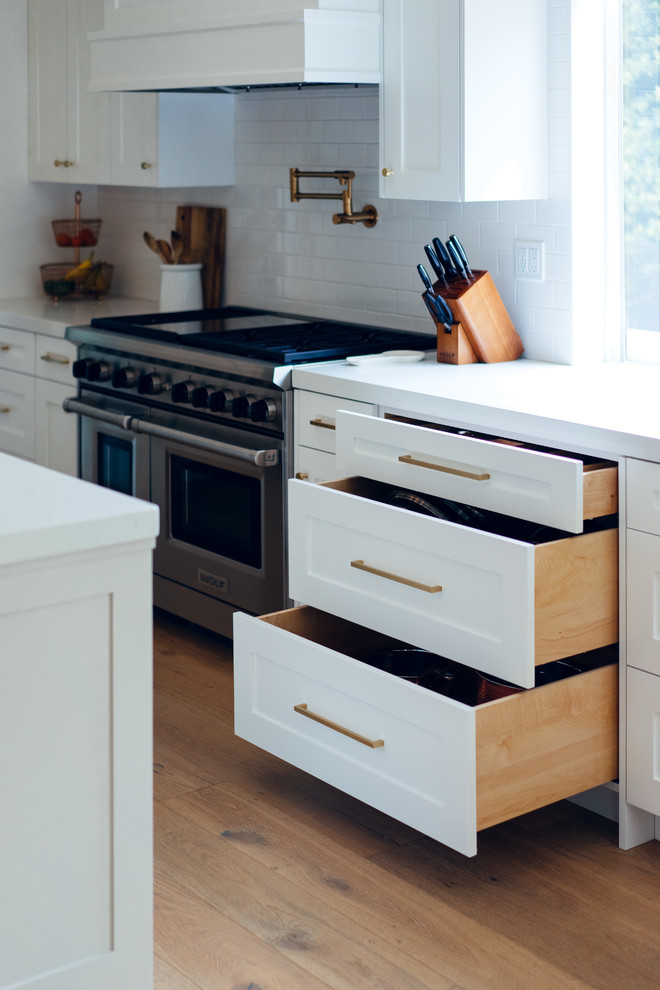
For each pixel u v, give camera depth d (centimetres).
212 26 363
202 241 468
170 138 435
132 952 162
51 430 459
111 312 474
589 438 242
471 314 326
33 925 153
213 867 250
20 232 529
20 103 517
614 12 312
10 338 476
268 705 272
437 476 263
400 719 235
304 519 279
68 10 480
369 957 218
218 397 346
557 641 234
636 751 247
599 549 239
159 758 304
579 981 211
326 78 339
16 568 142
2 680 145
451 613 242
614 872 248
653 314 321
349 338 367
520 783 232
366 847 260
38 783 150
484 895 239
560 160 320
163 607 395
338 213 396
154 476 388
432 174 319
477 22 304
